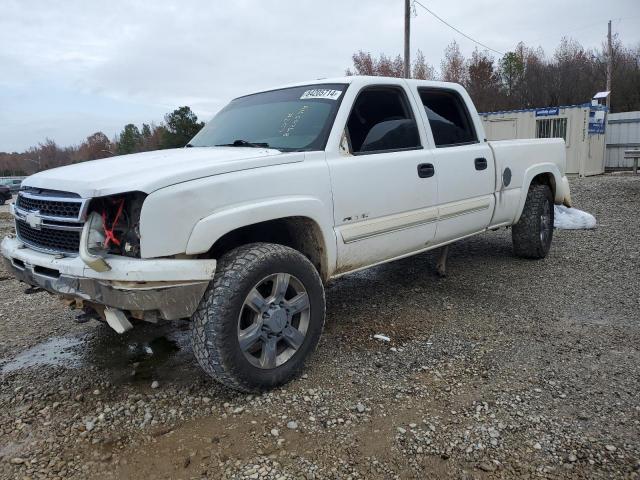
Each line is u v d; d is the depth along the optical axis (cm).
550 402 303
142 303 276
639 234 755
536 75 4184
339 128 378
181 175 287
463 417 291
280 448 268
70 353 397
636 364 347
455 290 518
